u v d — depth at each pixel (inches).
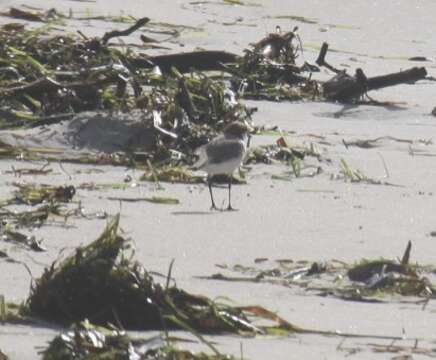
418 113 742.5
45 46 733.9
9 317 304.3
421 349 294.7
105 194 486.3
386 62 941.8
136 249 394.0
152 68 751.7
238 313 310.7
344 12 1138.7
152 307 307.4
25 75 673.0
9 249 382.3
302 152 589.6
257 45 831.1
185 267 373.4
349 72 882.8
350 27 1084.5
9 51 688.4
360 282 363.6
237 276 365.4
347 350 291.9
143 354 272.2
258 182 529.0
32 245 386.9
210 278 360.8
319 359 282.2
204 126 602.2
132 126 579.5
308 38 1021.2
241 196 498.3
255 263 384.2
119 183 509.7
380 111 745.0
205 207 472.4
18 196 466.6
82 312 308.2
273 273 370.0
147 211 457.7
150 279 313.0
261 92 770.8
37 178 513.3
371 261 371.9
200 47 909.2
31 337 288.5
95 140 575.2
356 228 445.1
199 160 488.4
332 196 504.7
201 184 521.0
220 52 794.2
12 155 554.3
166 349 274.8
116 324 305.1
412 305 341.7
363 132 669.3
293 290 352.5
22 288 334.0
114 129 579.5
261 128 652.1
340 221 455.8
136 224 433.1
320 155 591.2
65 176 520.7
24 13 924.6
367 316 326.0
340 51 975.0
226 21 1041.5
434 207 490.3
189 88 659.4
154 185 511.5
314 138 639.8
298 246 411.5
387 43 1031.0
